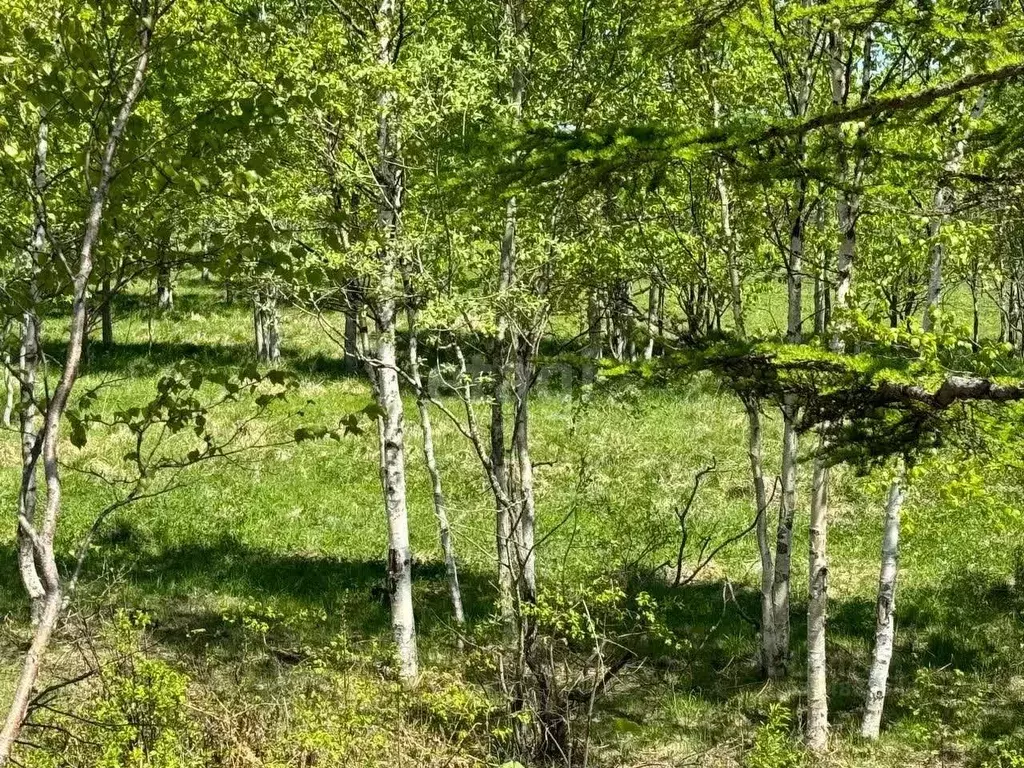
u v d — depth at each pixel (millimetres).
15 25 4461
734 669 12734
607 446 20656
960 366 5539
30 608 12258
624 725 10328
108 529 16891
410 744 7852
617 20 11523
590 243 10734
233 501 19125
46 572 4008
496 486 9914
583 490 14844
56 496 4031
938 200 8305
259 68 7051
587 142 4871
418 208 10336
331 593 14766
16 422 21844
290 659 11523
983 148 5715
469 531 16578
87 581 13383
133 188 4504
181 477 19641
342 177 9617
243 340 32219
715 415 25094
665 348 5840
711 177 11211
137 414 4898
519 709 8719
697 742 10383
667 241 11336
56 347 27875
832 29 5727
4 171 4629
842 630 14367
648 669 12453
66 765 6273
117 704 6410
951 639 13984
